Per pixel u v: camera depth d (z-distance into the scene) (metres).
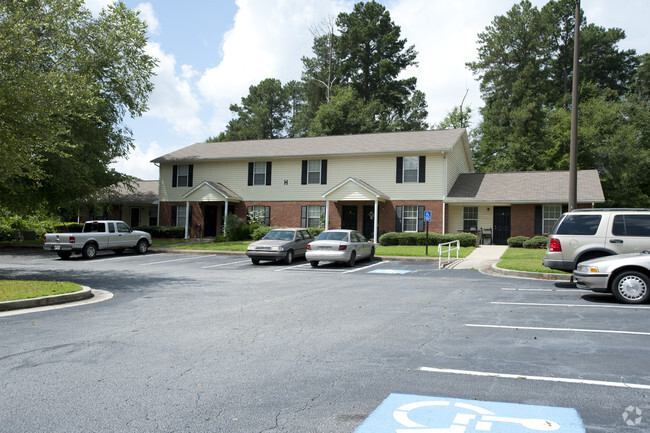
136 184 37.50
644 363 5.31
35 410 4.09
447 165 27.80
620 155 35.94
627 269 9.36
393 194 28.42
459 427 3.69
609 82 49.69
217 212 32.91
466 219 27.72
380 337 6.70
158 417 3.93
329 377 4.95
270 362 5.50
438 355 5.75
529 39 46.56
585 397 4.31
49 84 13.38
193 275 15.56
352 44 50.66
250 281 13.82
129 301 10.16
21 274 15.60
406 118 53.81
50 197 25.88
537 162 36.91
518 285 12.24
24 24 14.48
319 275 15.41
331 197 28.00
